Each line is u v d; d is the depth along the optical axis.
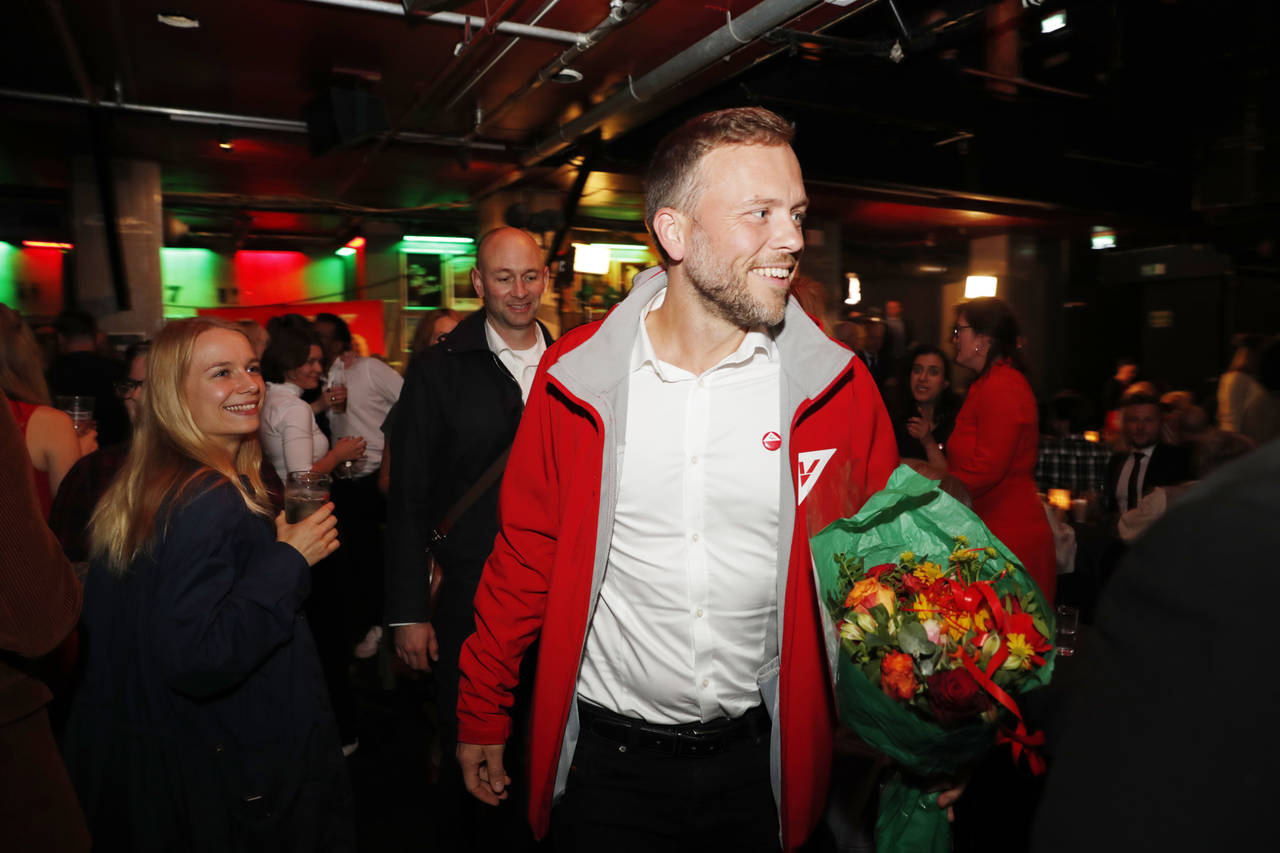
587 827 1.31
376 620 3.74
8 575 1.07
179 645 1.34
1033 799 1.48
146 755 1.40
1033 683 1.00
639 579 1.28
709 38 4.58
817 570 1.14
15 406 2.11
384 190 9.20
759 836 1.32
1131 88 7.06
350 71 5.65
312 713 1.52
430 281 10.75
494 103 6.39
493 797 1.42
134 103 6.34
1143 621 0.42
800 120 6.82
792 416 1.23
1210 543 0.40
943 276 12.10
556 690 1.28
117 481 1.46
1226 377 4.84
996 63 6.20
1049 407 5.32
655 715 1.29
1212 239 9.61
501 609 1.38
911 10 4.81
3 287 7.98
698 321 1.25
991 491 2.75
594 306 9.17
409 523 2.09
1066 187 8.66
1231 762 0.37
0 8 4.51
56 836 1.15
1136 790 0.40
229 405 1.55
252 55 5.37
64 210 7.96
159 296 7.68
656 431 1.27
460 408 2.11
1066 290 11.51
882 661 1.00
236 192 9.21
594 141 6.90
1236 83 7.37
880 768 1.30
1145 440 3.79
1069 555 3.09
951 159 7.88
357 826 2.55
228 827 1.43
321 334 5.32
